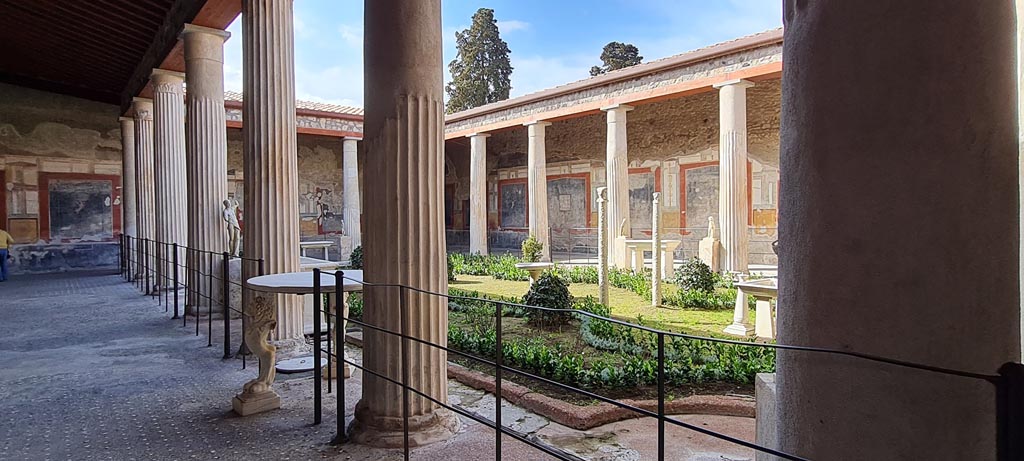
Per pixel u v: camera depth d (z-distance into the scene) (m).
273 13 5.29
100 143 15.44
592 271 12.23
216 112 7.57
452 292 10.04
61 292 10.63
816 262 1.41
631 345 5.67
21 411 4.03
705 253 12.27
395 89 3.17
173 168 9.96
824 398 1.41
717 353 5.25
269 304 4.04
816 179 1.41
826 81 1.38
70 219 14.97
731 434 3.60
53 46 11.09
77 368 5.19
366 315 3.35
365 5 3.26
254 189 5.22
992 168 1.26
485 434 3.50
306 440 3.44
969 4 1.25
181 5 7.69
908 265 1.28
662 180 18.22
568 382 4.54
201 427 3.69
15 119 14.23
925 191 1.26
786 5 1.55
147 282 10.25
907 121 1.27
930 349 1.27
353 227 19.16
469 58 30.69
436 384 3.42
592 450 3.31
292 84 5.44
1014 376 1.11
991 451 1.26
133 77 12.17
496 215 24.11
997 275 1.27
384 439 3.27
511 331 6.87
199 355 5.67
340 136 18.92
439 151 3.32
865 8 1.32
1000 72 1.27
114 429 3.67
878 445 1.33
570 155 20.91
